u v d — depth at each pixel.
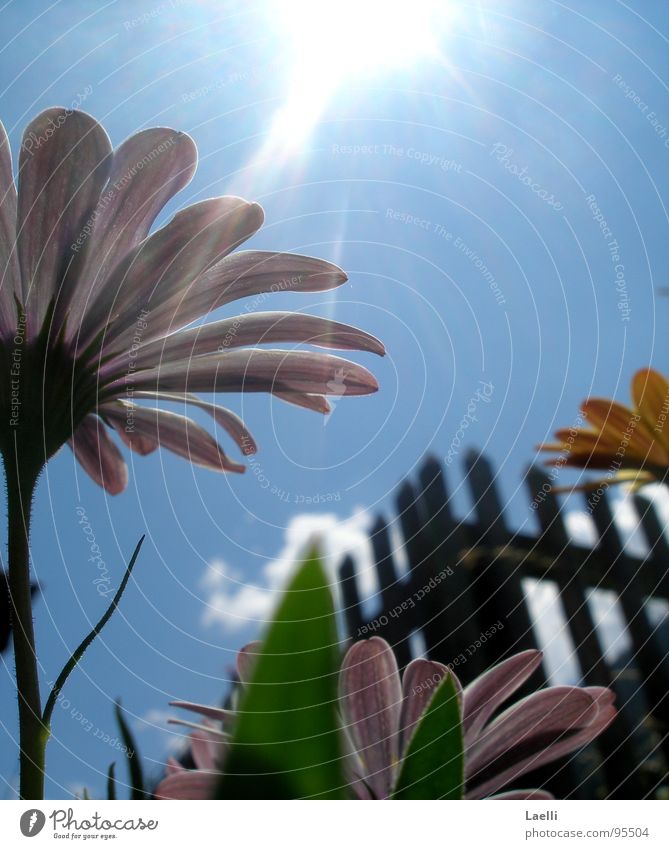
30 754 0.06
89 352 0.08
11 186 0.08
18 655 0.06
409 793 0.05
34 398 0.08
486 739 0.09
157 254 0.09
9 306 0.08
